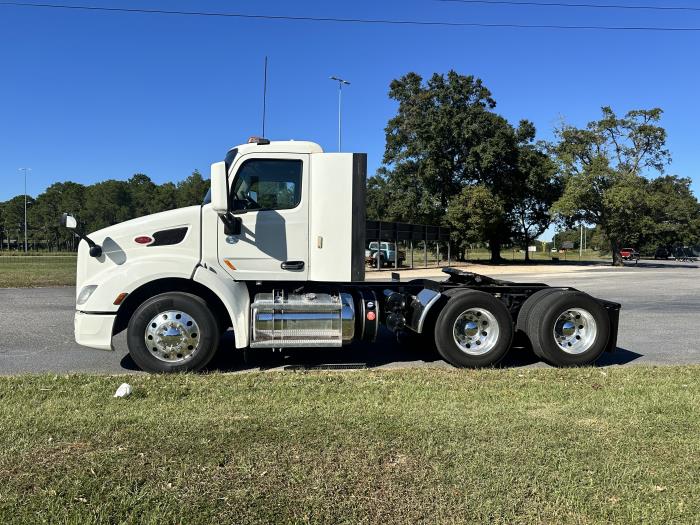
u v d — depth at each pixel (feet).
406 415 15.55
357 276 21.90
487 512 10.12
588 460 12.42
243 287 21.65
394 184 159.12
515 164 152.46
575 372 21.79
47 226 356.59
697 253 254.88
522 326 24.58
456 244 150.82
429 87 152.46
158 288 22.15
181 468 11.67
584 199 137.59
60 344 27.81
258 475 11.43
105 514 9.74
